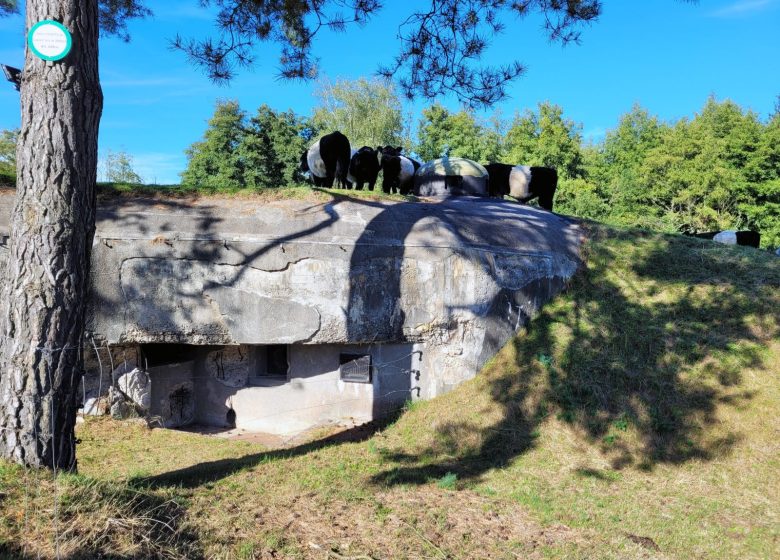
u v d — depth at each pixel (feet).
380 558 14.12
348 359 31.68
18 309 14.32
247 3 25.89
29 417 14.29
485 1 25.00
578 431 24.31
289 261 28.99
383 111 108.06
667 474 21.22
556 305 31.86
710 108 120.06
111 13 28.07
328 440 27.17
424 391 30.27
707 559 15.42
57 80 14.48
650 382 25.72
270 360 34.96
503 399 27.14
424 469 21.89
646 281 32.32
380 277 29.73
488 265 30.53
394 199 35.37
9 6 29.01
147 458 24.11
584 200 100.68
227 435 32.12
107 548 12.31
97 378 29.37
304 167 49.16
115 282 28.22
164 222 29.19
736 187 96.68
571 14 23.98
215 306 28.78
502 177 49.08
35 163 14.46
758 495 19.45
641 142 127.95
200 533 14.15
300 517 16.20
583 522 17.37
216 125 104.68
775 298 29.07
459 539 15.57
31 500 13.16
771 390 24.08
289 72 27.30
